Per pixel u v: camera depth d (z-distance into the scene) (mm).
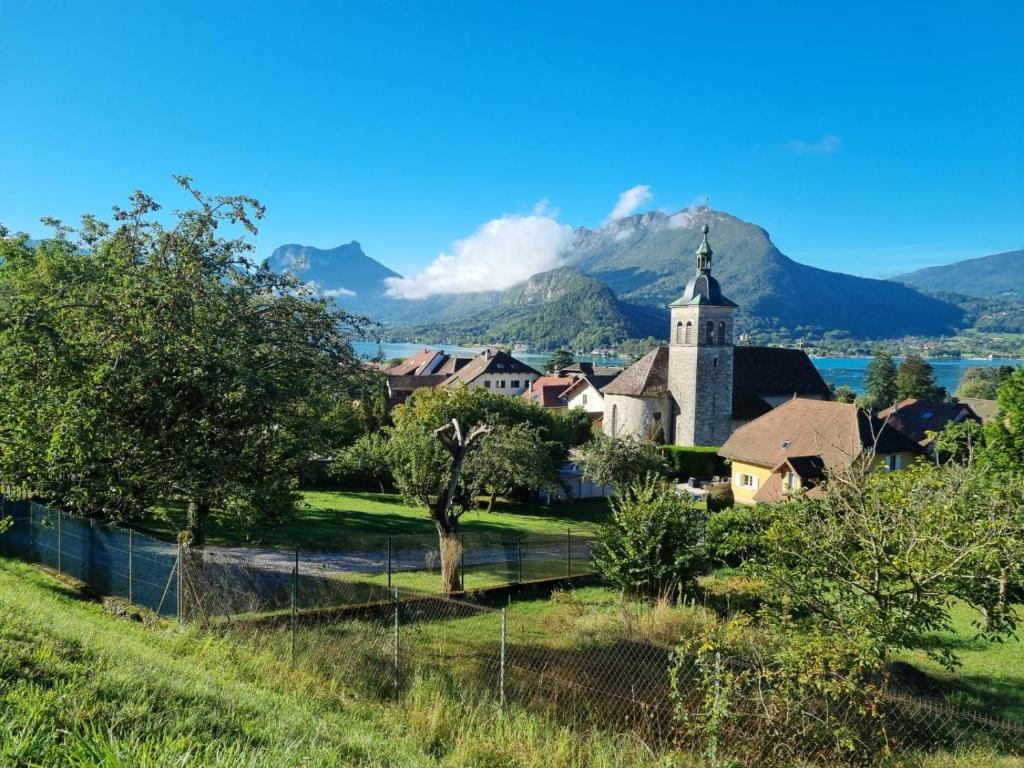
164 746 5453
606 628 16562
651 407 60625
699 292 57906
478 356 114312
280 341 16672
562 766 8055
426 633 15602
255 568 18781
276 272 18484
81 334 13961
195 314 15047
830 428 43281
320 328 17547
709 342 57781
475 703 10398
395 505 40188
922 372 105812
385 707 9688
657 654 14320
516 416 50750
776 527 11906
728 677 8672
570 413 66688
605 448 45156
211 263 16469
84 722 5742
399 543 28438
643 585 20781
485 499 47250
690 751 9078
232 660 10922
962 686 13992
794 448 44000
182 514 27766
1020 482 13281
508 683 11602
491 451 38562
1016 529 10250
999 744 10602
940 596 10492
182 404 14789
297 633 12758
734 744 8508
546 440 51188
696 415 57906
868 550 10773
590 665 13445
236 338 15742
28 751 4969
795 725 8555
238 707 7648
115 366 13172
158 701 6988
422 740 8516
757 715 8555
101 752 5016
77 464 13547
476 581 23062
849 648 9172
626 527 21266
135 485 15016
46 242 21750
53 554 17500
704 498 46969
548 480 41312
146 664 8758
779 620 11508
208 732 6133
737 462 47781
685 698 10375
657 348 63219
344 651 11727
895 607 10719
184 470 14570
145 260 16375
